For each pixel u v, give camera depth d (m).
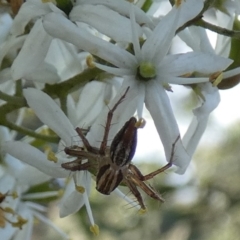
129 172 0.07
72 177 0.07
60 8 0.07
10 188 0.08
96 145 0.07
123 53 0.07
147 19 0.07
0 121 0.07
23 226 0.08
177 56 0.07
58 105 0.07
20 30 0.07
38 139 0.07
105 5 0.07
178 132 0.07
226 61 0.07
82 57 0.08
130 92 0.07
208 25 0.07
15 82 0.07
